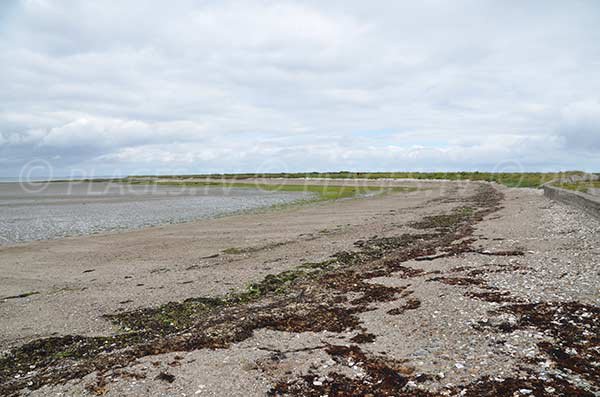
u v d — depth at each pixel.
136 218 33.66
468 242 18.69
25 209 42.47
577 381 6.31
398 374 6.93
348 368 7.29
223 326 9.85
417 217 30.25
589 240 16.83
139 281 14.54
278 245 20.50
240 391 6.64
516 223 23.56
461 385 6.41
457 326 8.80
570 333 7.98
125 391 6.77
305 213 34.94
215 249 19.91
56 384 7.23
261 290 13.13
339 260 16.98
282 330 9.38
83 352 8.98
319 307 10.97
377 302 11.10
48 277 15.39
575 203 27.97
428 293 11.32
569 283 11.07
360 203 44.25
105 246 21.41
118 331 10.13
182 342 8.88
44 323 10.73
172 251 19.70
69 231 26.95
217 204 46.00
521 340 7.83
